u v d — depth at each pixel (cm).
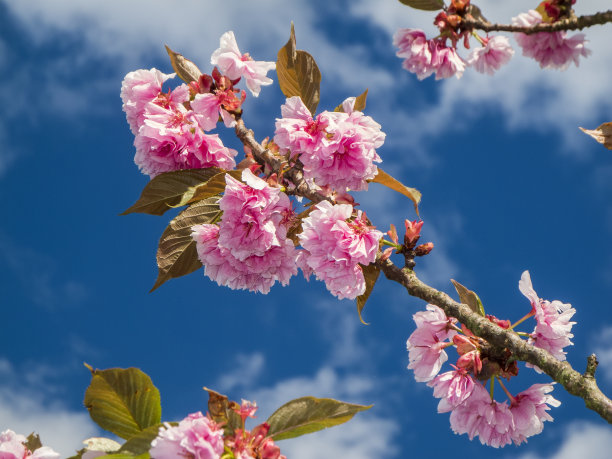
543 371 89
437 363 94
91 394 87
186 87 102
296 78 103
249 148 101
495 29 95
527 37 95
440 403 94
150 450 83
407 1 97
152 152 102
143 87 102
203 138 101
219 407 85
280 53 102
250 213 97
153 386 87
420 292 94
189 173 102
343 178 97
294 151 97
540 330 93
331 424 86
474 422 94
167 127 101
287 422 86
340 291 96
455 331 94
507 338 90
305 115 97
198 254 100
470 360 92
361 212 96
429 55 97
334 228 94
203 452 83
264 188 97
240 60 101
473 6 96
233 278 100
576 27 92
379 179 100
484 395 93
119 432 87
